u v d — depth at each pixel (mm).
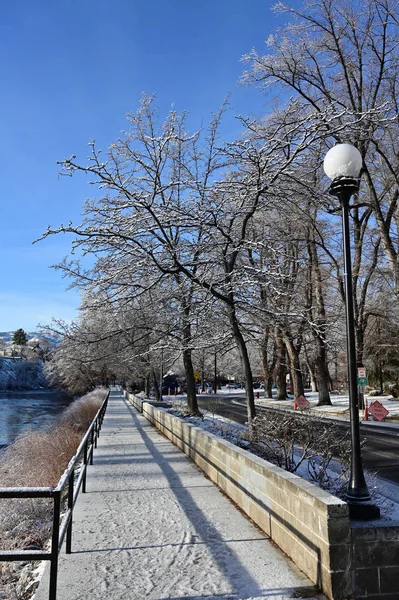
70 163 9992
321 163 13242
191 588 4367
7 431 30172
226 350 16594
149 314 15078
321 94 24062
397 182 23516
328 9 22953
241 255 14234
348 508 4160
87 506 7422
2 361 118625
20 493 4059
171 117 13156
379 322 34844
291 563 4898
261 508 6055
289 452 7918
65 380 49156
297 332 18672
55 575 4012
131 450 13305
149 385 50219
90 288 13039
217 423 15875
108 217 11086
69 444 13242
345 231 5543
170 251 11008
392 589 4078
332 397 47281
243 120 12438
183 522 6422
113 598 4207
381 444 16031
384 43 23500
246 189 11562
